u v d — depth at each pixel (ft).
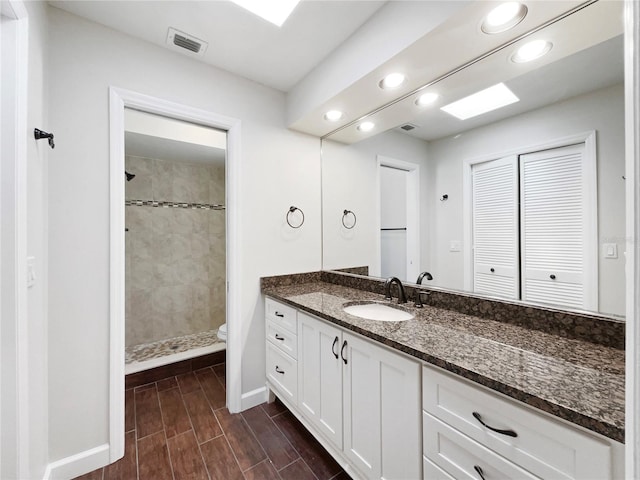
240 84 6.39
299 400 5.50
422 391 3.20
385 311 5.47
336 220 7.43
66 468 4.48
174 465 4.81
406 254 5.88
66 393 4.52
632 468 1.20
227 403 6.44
